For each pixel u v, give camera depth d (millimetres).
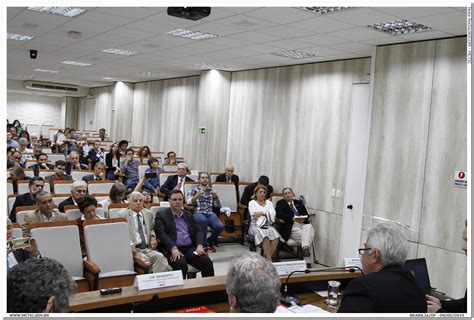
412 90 5262
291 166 7480
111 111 14422
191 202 6379
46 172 6750
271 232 5941
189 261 4543
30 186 4996
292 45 6082
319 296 2766
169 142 11477
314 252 6707
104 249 3916
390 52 5508
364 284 1885
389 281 1896
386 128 5508
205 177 6496
